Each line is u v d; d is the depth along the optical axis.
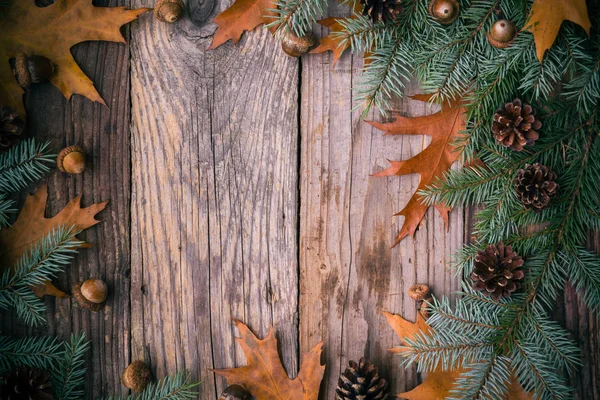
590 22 0.71
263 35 0.79
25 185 0.80
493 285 0.75
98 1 0.79
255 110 0.79
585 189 0.75
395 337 0.80
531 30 0.68
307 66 0.79
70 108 0.80
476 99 0.74
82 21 0.78
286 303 0.80
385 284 0.80
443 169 0.77
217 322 0.81
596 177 0.76
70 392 0.79
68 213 0.79
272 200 0.80
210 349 0.81
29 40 0.77
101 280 0.79
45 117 0.79
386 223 0.80
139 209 0.80
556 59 0.73
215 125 0.80
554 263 0.76
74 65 0.78
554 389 0.75
